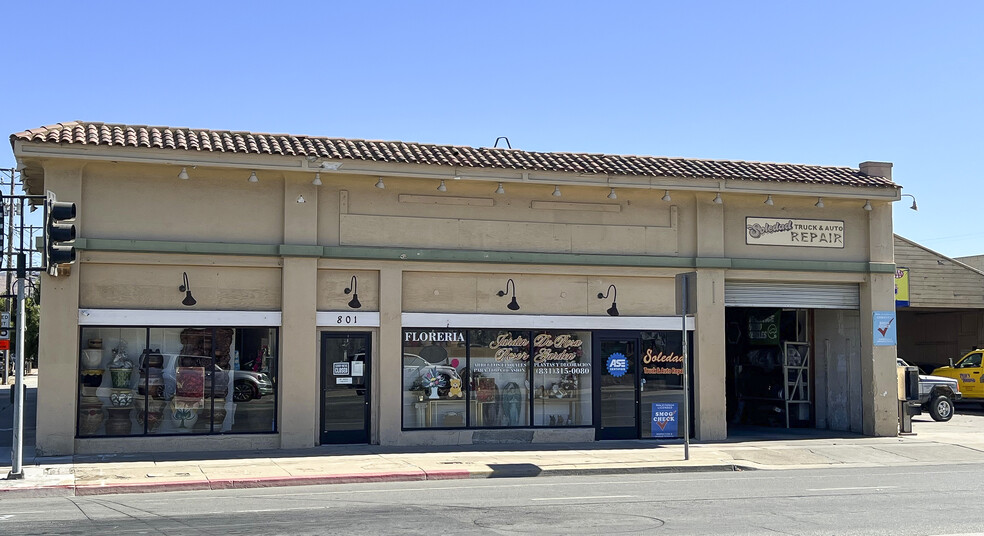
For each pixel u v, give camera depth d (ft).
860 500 43.19
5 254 51.55
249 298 61.31
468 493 45.85
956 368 111.45
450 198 65.10
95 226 58.54
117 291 59.06
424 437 63.98
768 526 35.50
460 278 65.41
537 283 66.85
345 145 64.64
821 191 71.20
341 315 62.54
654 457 60.34
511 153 68.69
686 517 37.73
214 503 42.11
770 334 82.07
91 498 44.47
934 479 52.70
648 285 69.15
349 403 63.16
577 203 67.51
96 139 57.52
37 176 62.39
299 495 45.32
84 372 58.75
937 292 116.98
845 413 77.15
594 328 67.62
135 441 59.00
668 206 69.56
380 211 63.82
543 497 44.14
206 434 60.44
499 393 66.18
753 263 70.69
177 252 59.47
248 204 61.36
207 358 60.90
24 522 36.40
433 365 64.95
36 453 56.75
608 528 34.91
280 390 61.21
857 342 75.97
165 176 60.03
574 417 67.51
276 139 63.82
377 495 45.09
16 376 49.24
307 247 61.31
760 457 62.23
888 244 74.69
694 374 69.82
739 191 68.95
